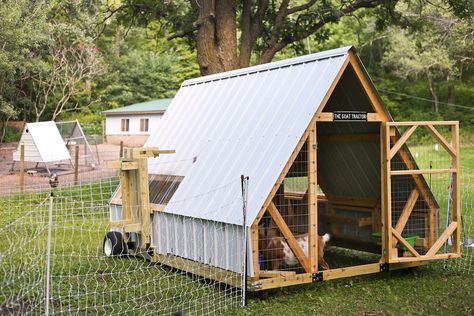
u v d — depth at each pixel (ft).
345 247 34.94
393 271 30.35
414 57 132.36
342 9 65.62
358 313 23.08
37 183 65.87
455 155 29.09
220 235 26.05
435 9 112.16
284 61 30.25
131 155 31.63
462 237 37.47
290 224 32.12
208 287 26.55
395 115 143.33
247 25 62.85
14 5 93.56
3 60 91.91
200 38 57.62
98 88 141.08
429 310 23.61
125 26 75.82
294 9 64.75
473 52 123.13
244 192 24.41
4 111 103.55
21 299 22.20
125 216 32.32
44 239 35.53
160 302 24.03
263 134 27.48
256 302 24.32
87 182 62.54
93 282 27.14
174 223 29.58
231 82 33.42
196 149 31.58
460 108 142.82
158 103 120.67
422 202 30.53
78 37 113.50
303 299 24.93
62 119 131.75
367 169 33.01
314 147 25.77
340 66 26.25
